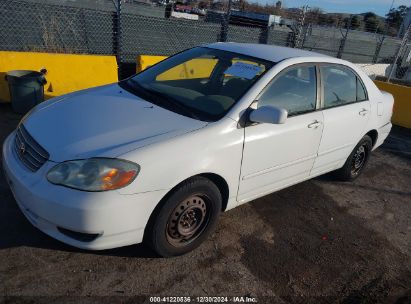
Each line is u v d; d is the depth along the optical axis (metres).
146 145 2.62
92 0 12.81
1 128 5.15
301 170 3.88
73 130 2.76
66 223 2.46
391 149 6.76
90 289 2.63
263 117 2.96
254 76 3.36
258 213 3.91
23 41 8.00
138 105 3.18
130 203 2.51
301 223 3.87
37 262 2.80
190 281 2.85
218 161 2.92
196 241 3.10
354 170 4.93
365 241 3.76
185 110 3.14
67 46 8.31
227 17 10.06
